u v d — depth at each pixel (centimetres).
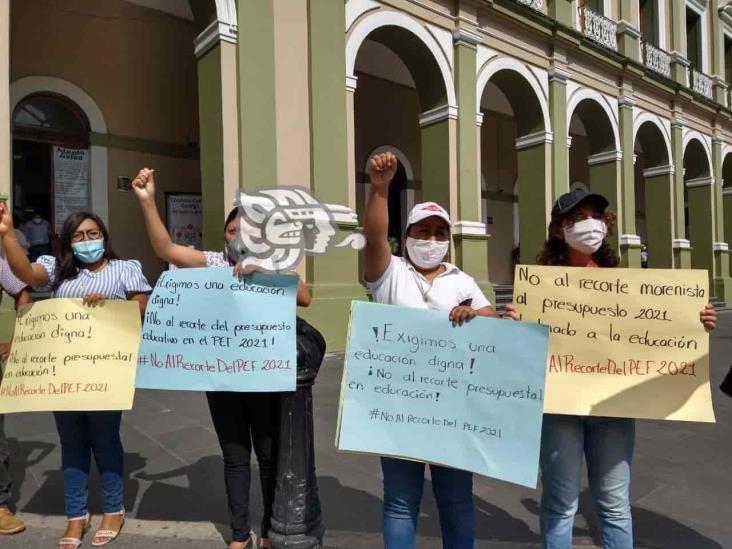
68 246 280
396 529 214
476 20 969
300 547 223
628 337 216
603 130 1320
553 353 219
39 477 368
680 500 338
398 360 212
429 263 222
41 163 813
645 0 1558
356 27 808
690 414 207
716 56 1803
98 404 258
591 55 1214
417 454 207
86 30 838
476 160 970
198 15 705
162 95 911
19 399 262
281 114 725
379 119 1270
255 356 228
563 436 214
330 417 493
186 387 230
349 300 766
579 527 308
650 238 1555
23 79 783
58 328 267
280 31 725
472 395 208
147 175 242
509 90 1117
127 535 294
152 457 402
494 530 300
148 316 238
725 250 1734
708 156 1698
